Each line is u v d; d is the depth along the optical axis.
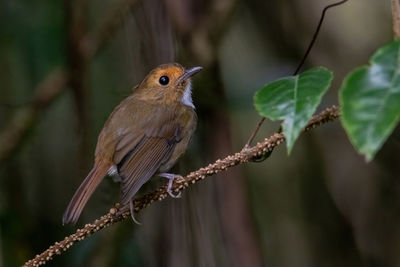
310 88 3.81
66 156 9.64
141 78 7.77
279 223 9.92
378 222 9.41
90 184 6.27
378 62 3.45
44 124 9.68
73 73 8.66
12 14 9.25
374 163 9.38
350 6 9.43
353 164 9.49
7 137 8.78
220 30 8.25
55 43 9.30
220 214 7.75
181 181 5.25
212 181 7.76
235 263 7.73
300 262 9.74
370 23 9.40
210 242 7.62
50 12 9.23
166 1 7.75
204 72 7.91
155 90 7.20
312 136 9.73
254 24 9.66
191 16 8.21
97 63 9.50
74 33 8.62
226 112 7.97
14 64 9.49
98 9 10.06
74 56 8.62
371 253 9.39
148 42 7.73
